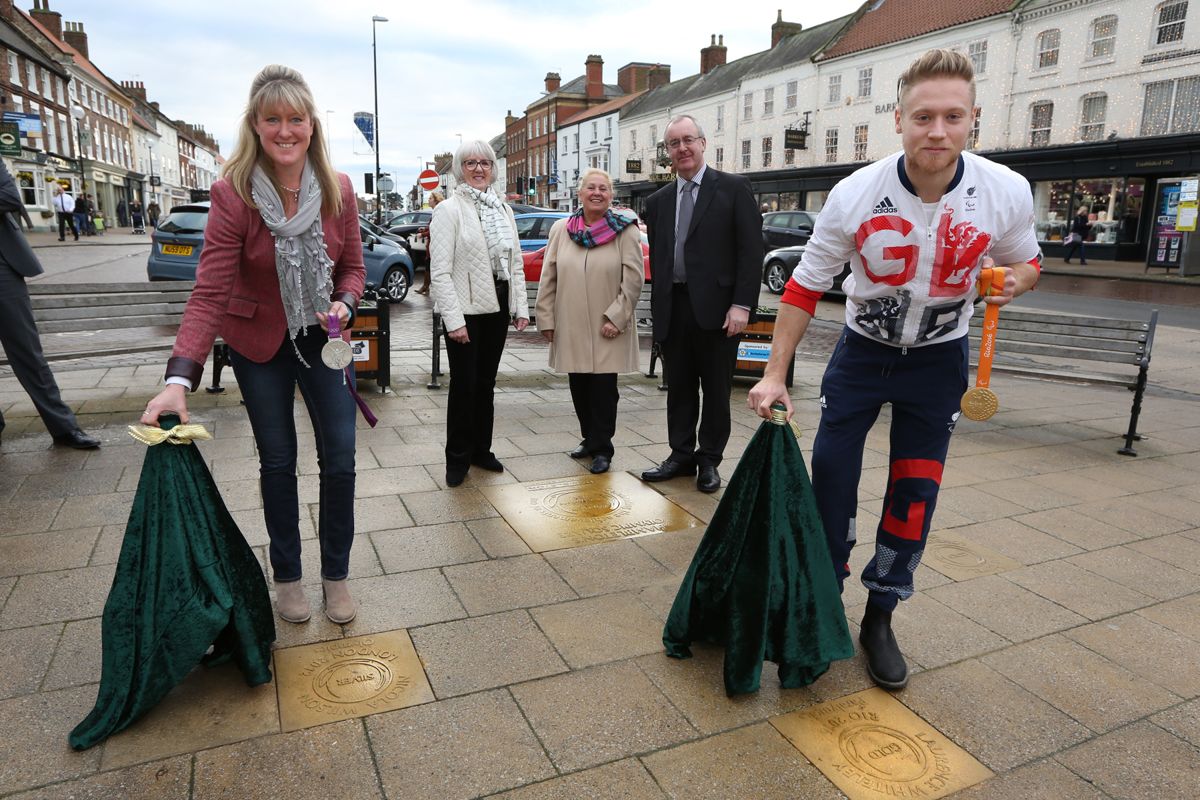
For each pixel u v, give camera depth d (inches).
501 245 158.9
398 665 96.3
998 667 100.6
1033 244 89.6
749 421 225.3
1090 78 875.4
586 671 96.6
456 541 134.0
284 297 94.2
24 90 1485.0
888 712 90.6
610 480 168.9
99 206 2009.1
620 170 1942.7
